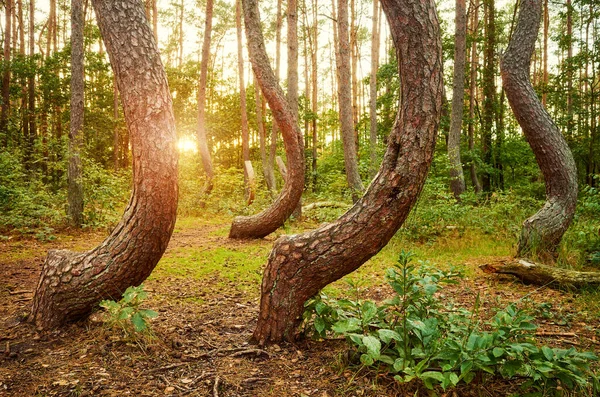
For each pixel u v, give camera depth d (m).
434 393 2.09
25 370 2.42
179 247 7.19
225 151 33.78
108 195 9.40
